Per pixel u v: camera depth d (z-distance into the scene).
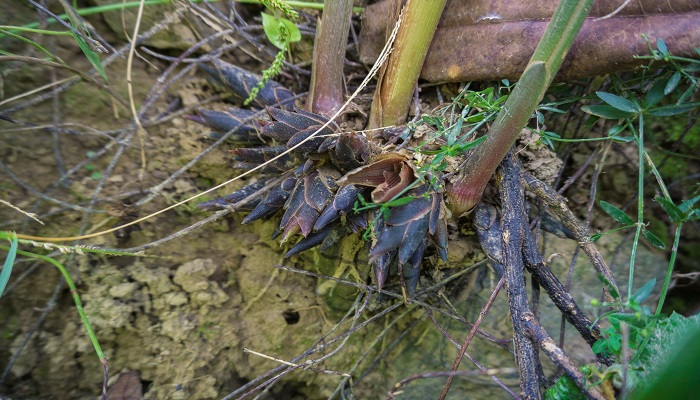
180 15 0.25
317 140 0.21
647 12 0.20
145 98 0.25
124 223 0.24
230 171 0.25
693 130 0.27
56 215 0.23
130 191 0.24
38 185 0.23
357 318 0.24
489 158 0.19
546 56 0.16
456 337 0.26
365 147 0.20
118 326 0.23
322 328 0.26
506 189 0.20
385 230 0.19
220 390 0.25
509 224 0.20
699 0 0.19
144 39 0.25
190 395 0.24
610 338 0.16
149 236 0.24
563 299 0.20
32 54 0.24
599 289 0.27
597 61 0.20
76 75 0.23
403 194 0.19
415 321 0.26
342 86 0.25
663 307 0.28
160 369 0.24
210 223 0.25
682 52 0.19
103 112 0.25
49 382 0.23
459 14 0.22
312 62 0.25
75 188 0.24
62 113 0.24
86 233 0.23
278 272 0.25
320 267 0.25
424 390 0.26
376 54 0.25
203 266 0.24
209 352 0.24
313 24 0.27
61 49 0.24
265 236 0.25
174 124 0.25
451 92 0.24
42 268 0.23
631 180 0.28
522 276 0.19
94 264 0.23
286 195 0.22
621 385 0.15
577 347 0.26
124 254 0.21
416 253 0.21
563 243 0.27
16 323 0.22
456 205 0.21
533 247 0.20
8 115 0.23
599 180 0.28
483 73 0.22
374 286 0.23
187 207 0.25
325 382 0.26
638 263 0.28
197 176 0.25
